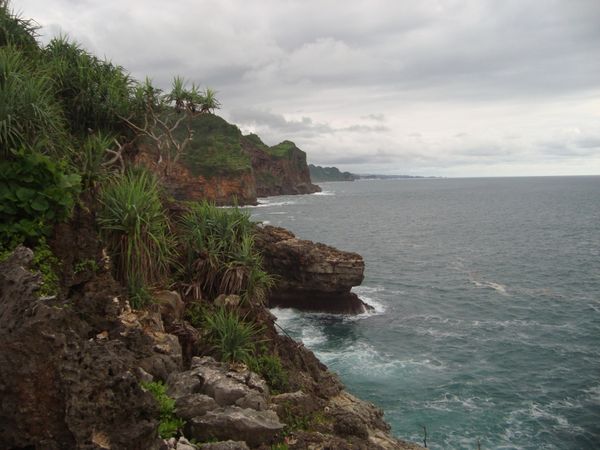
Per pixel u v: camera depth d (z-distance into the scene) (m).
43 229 9.73
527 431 19.47
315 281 35.50
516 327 32.25
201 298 14.18
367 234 85.38
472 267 53.66
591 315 34.28
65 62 15.60
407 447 12.92
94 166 11.94
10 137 9.58
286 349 16.27
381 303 38.88
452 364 26.08
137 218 11.49
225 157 132.62
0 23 14.27
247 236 15.70
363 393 22.70
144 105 17.30
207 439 8.57
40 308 5.96
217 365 10.98
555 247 65.88
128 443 5.99
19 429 5.61
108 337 10.02
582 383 23.52
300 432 10.59
